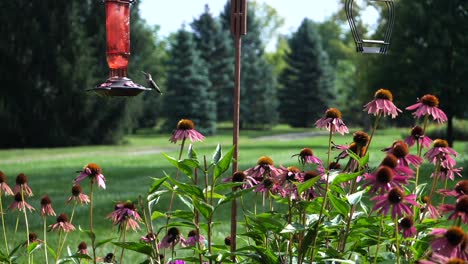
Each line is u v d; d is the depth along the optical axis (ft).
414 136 11.18
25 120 116.57
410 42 92.07
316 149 94.32
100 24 120.78
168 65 159.84
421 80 90.22
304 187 9.32
